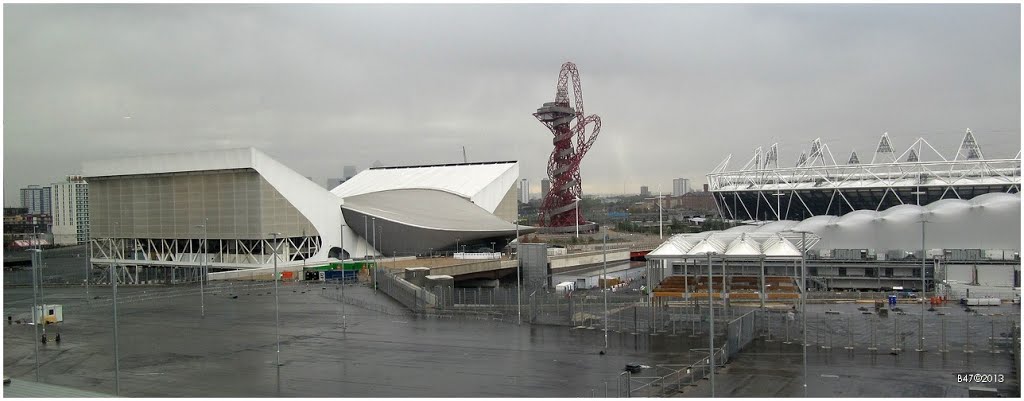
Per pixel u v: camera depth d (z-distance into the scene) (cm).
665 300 7031
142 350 5325
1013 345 4756
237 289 9425
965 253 8862
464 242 14625
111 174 14238
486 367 4662
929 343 5056
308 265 11338
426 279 9506
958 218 9250
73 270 17188
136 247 14150
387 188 19325
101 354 5197
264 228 12606
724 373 4388
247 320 6712
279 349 5203
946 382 4094
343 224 13775
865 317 6084
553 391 4056
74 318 6912
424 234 13800
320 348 5338
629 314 6500
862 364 4550
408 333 5919
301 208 13125
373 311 7244
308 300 8206
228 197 12962
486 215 15800
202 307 7044
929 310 6538
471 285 12631
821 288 8612
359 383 4281
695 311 6397
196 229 13338
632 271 14325
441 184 18875
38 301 8381
